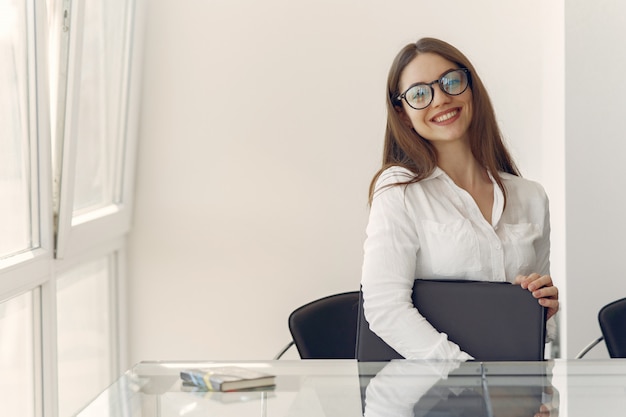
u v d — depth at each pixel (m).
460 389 1.91
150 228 5.63
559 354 4.88
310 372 2.11
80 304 4.75
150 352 5.67
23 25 3.60
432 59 2.59
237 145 5.59
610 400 1.81
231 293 5.64
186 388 1.96
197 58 5.55
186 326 5.66
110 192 5.25
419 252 2.48
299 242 5.60
